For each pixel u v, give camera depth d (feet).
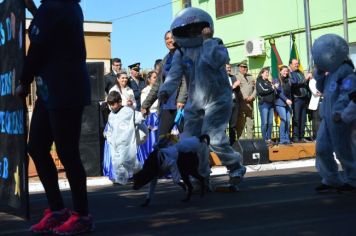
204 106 21.31
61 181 29.27
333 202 18.38
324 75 20.24
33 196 23.58
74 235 14.11
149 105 26.63
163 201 20.10
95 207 19.11
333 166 20.43
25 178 14.12
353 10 64.28
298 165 35.99
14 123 14.64
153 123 32.37
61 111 13.84
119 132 29.27
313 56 20.04
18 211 14.82
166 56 25.54
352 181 20.16
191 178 21.94
